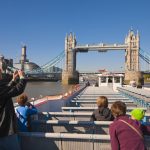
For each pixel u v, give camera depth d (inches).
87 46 6466.5
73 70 6289.4
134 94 716.7
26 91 3380.9
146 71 5984.3
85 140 223.6
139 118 199.9
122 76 1732.3
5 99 196.7
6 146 200.1
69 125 288.2
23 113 270.8
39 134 229.5
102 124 279.7
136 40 6343.5
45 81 6058.1
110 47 6427.2
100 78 1747.0
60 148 227.9
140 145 176.1
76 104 637.3
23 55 5920.3
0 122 196.9
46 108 554.9
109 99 685.9
